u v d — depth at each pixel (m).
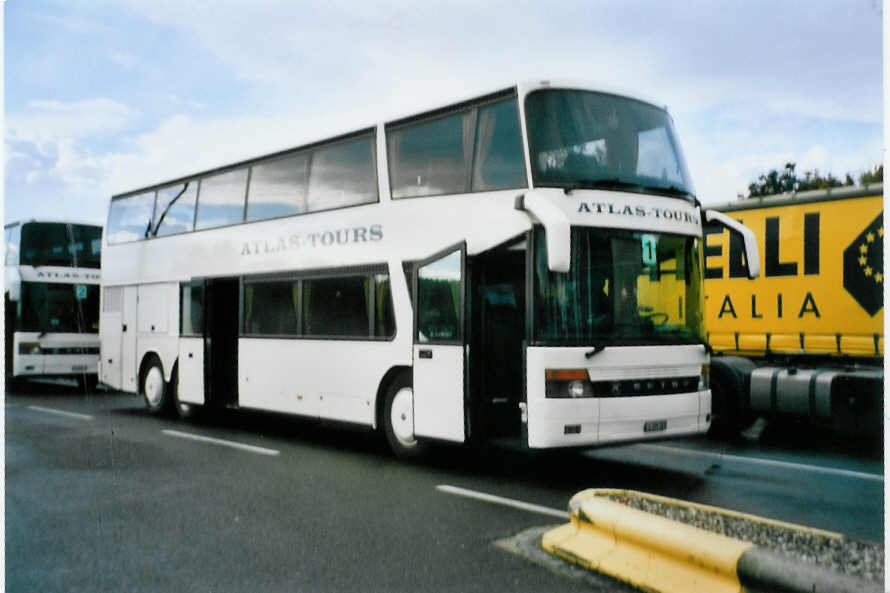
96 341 19.89
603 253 7.96
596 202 7.99
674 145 8.85
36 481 8.15
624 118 8.51
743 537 5.19
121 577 5.21
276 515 6.73
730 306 11.51
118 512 6.86
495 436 8.47
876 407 9.80
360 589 4.95
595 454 9.92
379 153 9.84
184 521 6.55
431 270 8.86
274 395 11.23
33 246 19.45
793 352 10.82
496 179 8.33
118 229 15.43
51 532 6.25
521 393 7.87
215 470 8.76
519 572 5.23
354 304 10.02
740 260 11.40
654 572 4.87
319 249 10.62
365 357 9.79
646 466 9.09
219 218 12.62
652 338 8.09
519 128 8.15
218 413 14.30
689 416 8.18
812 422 10.37
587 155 8.16
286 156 11.39
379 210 9.76
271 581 5.11
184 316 13.21
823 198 10.52
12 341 19.25
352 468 8.89
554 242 7.23
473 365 8.38
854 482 8.13
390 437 9.47
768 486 7.96
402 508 6.97
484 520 6.55
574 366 7.65
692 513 5.84
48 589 5.00
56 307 19.52
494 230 8.25
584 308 7.82
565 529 5.75
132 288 14.77
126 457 9.58
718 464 9.22
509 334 8.62
